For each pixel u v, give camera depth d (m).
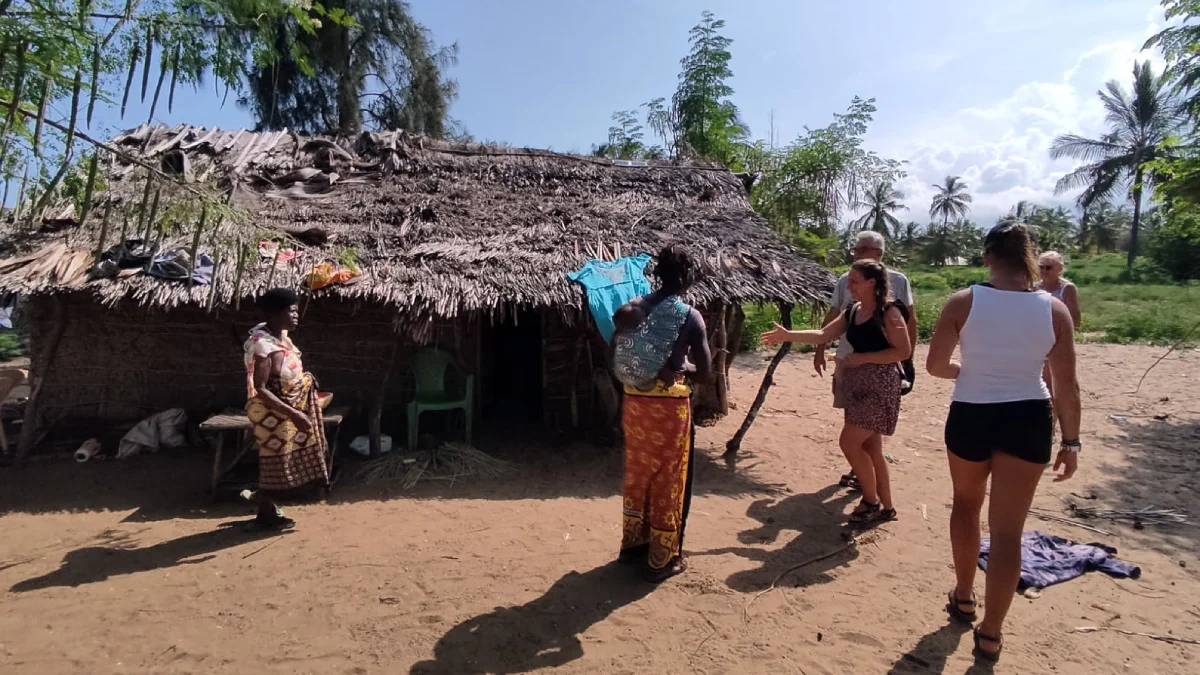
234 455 5.83
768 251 6.82
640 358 3.59
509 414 7.56
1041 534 4.55
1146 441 6.92
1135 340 14.00
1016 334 2.93
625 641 3.30
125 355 6.30
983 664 3.16
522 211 7.04
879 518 4.82
